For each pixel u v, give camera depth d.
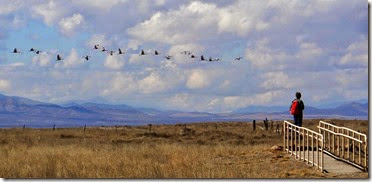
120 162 34.38
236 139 70.44
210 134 77.94
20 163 35.00
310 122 103.88
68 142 65.00
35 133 81.81
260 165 32.22
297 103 36.56
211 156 37.06
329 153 34.38
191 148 44.25
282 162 32.69
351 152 35.28
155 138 73.38
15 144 58.69
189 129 87.69
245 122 123.81
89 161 35.41
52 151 43.12
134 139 71.31
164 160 36.44
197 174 29.14
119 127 107.19
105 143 63.62
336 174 29.00
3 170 32.09
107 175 30.12
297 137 36.66
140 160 35.97
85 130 92.44
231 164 33.03
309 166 31.22
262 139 70.06
